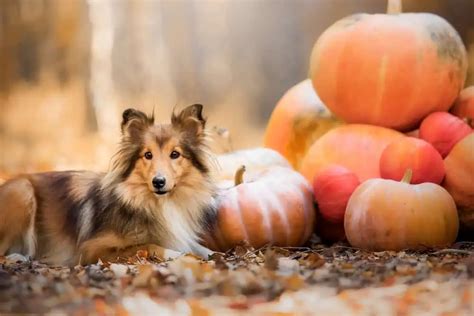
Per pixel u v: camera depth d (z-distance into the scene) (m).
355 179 10.34
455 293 7.23
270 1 30.77
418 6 23.94
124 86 29.42
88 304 7.07
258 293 7.32
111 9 27.98
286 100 12.64
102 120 26.73
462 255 8.91
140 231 9.43
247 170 10.81
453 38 11.41
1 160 21.14
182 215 9.61
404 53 11.11
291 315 6.86
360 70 11.24
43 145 23.34
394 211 9.48
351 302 7.09
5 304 7.03
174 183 9.39
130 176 9.45
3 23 27.69
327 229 10.63
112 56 29.36
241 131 26.19
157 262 8.87
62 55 27.89
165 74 30.34
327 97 11.66
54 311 6.89
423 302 7.08
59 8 27.89
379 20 11.40
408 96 11.17
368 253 9.19
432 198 9.57
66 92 27.17
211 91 30.47
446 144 10.70
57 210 9.83
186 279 7.69
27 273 8.16
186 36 31.41
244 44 31.11
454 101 11.70
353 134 11.24
